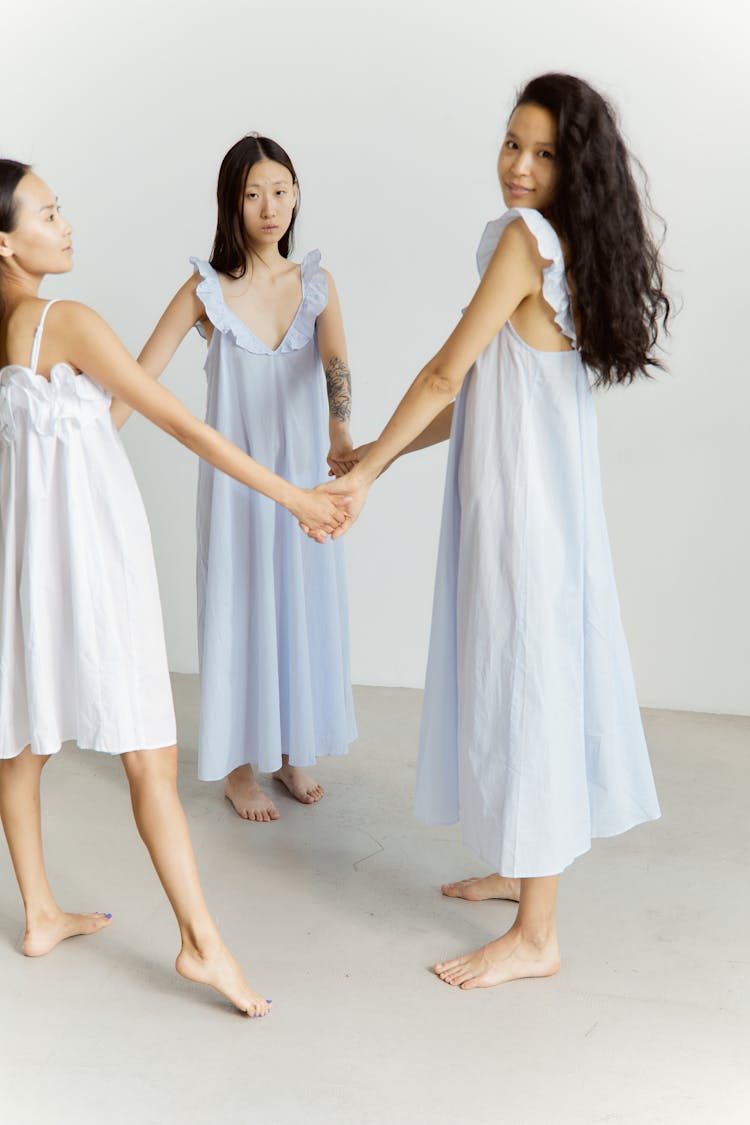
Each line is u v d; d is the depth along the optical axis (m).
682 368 3.54
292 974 2.29
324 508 2.28
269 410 2.76
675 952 2.38
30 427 2.05
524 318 2.09
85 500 2.08
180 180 3.69
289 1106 1.92
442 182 3.55
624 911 2.54
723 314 3.47
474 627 2.18
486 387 2.13
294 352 2.77
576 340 2.09
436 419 2.50
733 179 3.38
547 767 2.16
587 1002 2.21
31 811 2.30
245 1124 1.87
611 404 3.60
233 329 2.70
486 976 2.25
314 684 2.96
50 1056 2.04
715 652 3.74
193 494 3.89
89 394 2.07
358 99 3.54
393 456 2.26
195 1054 2.05
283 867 2.72
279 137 3.61
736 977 2.29
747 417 3.54
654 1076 1.99
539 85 2.00
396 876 2.70
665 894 2.61
